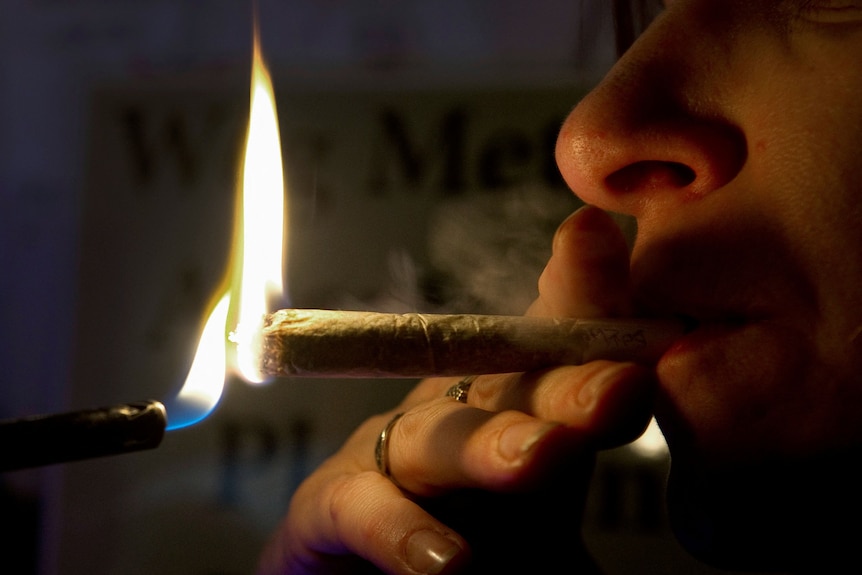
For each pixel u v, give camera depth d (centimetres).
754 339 26
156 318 63
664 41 28
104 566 61
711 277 26
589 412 24
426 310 57
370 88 62
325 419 61
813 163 26
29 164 72
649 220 27
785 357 25
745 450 26
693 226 26
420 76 62
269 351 25
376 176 61
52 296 71
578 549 33
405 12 68
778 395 26
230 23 70
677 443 27
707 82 27
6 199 72
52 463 23
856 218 25
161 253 63
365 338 25
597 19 45
